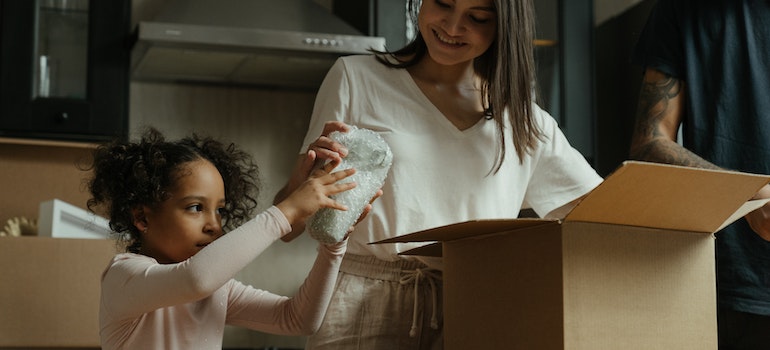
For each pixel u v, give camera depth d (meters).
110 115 2.90
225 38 2.88
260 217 1.12
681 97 1.75
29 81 2.84
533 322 1.09
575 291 1.05
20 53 2.84
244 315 1.31
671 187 1.03
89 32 2.91
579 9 3.24
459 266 1.24
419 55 1.49
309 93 3.40
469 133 1.46
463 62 1.48
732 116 1.70
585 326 1.05
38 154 3.02
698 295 1.11
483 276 1.19
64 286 2.54
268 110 3.36
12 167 3.00
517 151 1.45
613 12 3.45
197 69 3.14
